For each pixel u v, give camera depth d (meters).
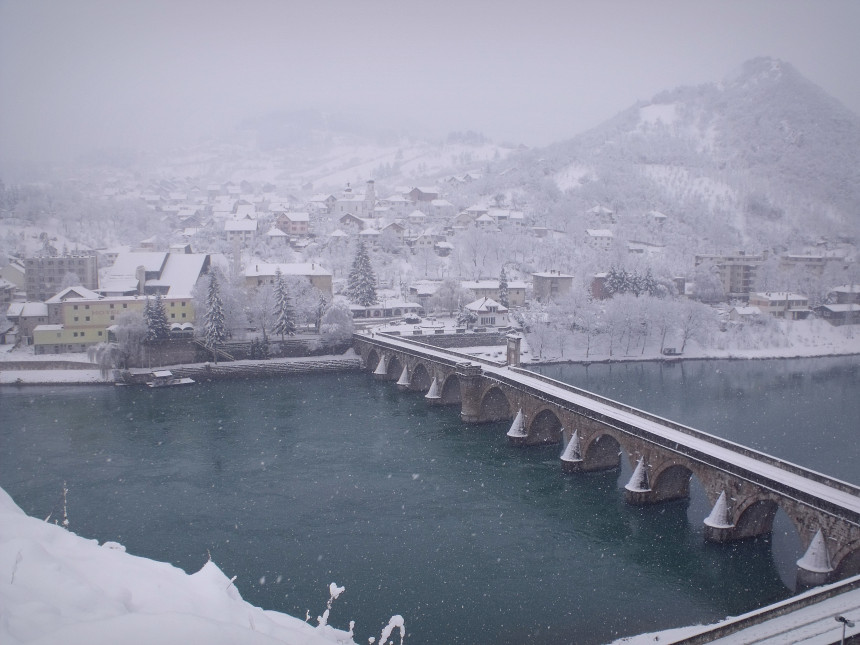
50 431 116.25
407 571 66.62
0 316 186.00
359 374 173.62
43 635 10.59
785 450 107.19
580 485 91.19
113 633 10.62
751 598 61.81
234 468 97.06
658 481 83.12
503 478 93.94
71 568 14.62
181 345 168.12
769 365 188.38
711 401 142.12
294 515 80.38
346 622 57.47
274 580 64.69
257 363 170.38
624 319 196.75
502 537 74.50
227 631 11.03
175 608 13.87
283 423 122.44
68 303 171.62
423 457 103.19
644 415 91.38
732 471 71.69
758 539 73.81
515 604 60.56
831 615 46.19
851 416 129.25
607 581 64.81
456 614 58.84
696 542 73.25
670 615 58.94
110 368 158.75
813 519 62.19
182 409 132.75
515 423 110.94
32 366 161.00
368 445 109.12
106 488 89.06
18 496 86.06
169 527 76.81
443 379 136.88
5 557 13.91
